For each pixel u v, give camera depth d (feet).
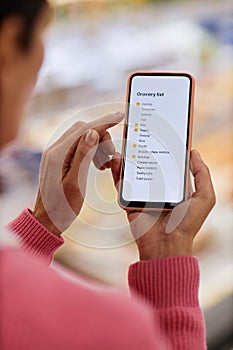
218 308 6.51
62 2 7.35
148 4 7.41
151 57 7.32
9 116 2.09
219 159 7.11
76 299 1.96
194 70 7.29
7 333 1.90
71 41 7.38
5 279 1.96
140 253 3.04
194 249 6.84
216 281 6.69
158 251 2.98
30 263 2.05
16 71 2.04
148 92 3.49
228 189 7.04
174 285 2.67
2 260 2.01
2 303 1.93
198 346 2.53
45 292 1.95
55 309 1.92
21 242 3.11
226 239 6.91
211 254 6.85
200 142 7.18
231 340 6.59
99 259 6.76
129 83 3.51
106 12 7.43
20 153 6.09
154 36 7.37
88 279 6.56
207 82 7.28
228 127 7.20
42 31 2.09
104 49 7.38
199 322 2.59
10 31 1.96
